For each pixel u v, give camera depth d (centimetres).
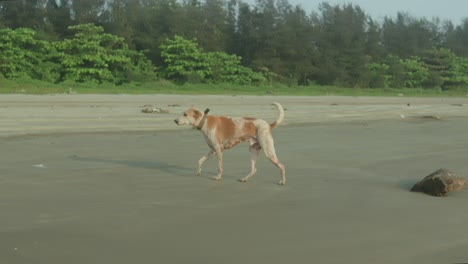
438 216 903
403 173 1076
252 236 848
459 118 1939
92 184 988
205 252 816
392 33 6119
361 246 831
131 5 4306
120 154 1153
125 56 3791
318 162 1132
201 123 1025
